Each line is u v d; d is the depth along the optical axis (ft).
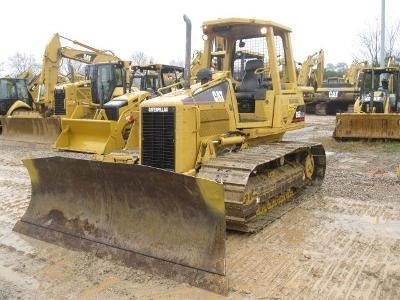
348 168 33.06
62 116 51.26
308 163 26.27
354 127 46.98
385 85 52.31
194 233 15.51
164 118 19.42
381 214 22.06
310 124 70.59
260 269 15.84
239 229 18.88
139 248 16.46
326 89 90.99
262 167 21.22
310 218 21.48
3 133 51.49
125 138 40.73
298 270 15.75
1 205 24.54
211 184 14.70
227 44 25.14
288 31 25.25
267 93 23.56
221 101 21.29
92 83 48.39
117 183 17.07
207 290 14.34
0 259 17.12
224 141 20.85
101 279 15.33
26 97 66.13
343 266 16.07
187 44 20.45
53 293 14.43
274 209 22.50
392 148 42.22
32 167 19.72
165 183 15.66
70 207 18.86
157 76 47.85
